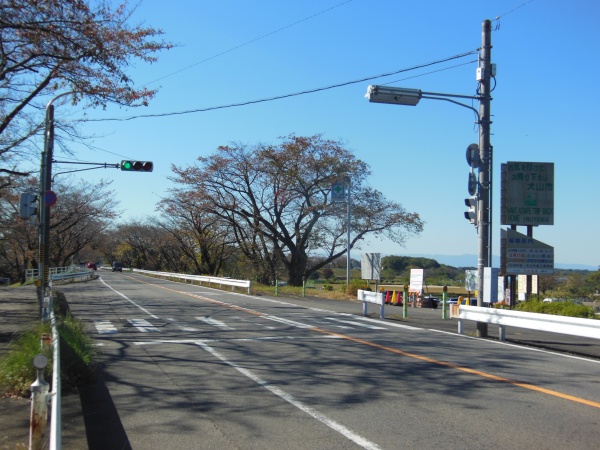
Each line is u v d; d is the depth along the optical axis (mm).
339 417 6355
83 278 50094
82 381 7836
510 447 5344
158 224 75500
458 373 8797
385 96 13938
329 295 31547
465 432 5801
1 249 50281
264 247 44688
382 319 17828
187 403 6988
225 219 44750
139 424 6117
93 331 13719
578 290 34438
